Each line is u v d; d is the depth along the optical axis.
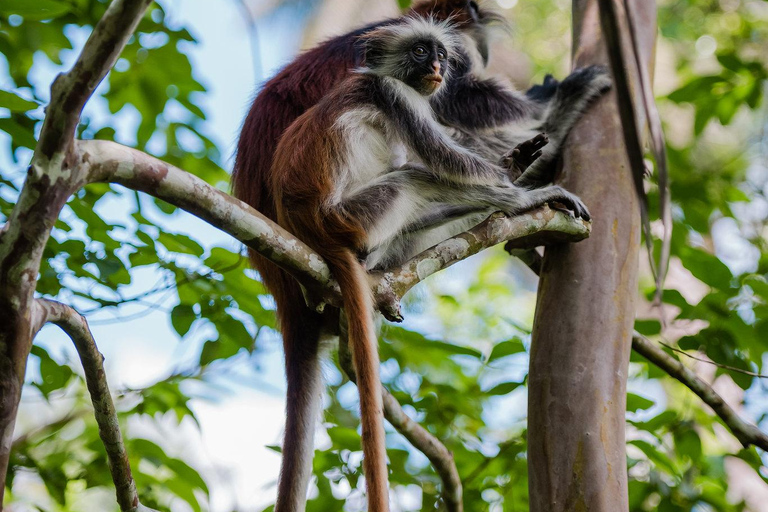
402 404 8.88
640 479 8.43
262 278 7.96
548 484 6.55
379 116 7.85
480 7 12.25
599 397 6.70
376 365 5.81
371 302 6.04
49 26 9.02
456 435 8.95
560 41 20.16
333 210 6.79
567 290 7.07
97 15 9.20
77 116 4.17
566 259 7.20
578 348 6.86
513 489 8.43
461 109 10.19
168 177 4.80
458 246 6.44
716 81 11.20
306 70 8.71
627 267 7.21
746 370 7.89
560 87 8.85
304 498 6.88
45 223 4.31
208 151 9.98
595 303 7.00
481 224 6.66
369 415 5.65
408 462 8.83
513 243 7.43
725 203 11.28
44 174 4.23
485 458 8.70
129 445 8.15
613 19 6.96
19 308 4.44
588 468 6.48
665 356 7.74
